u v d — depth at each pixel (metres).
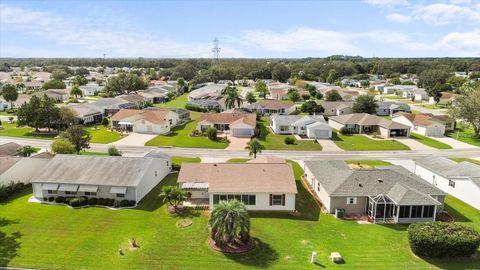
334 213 45.62
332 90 152.00
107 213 45.16
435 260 34.97
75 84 182.88
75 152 67.50
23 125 96.88
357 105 122.00
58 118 94.94
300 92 163.75
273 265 33.91
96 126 104.06
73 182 48.50
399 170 54.78
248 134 92.38
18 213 44.97
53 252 35.88
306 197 51.28
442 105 151.50
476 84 156.62
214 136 88.44
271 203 46.34
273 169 49.66
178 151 78.19
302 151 79.31
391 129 93.69
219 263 34.12
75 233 39.75
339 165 56.19
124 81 175.88
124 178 48.84
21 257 34.97
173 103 154.25
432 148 82.88
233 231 35.75
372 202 43.72
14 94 132.12
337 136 95.00
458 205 49.38
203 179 50.53
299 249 36.72
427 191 45.56
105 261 34.34
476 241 34.66
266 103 127.81
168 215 44.56
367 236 39.66
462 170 53.91
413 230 36.22
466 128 104.75
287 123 97.44
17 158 55.16
